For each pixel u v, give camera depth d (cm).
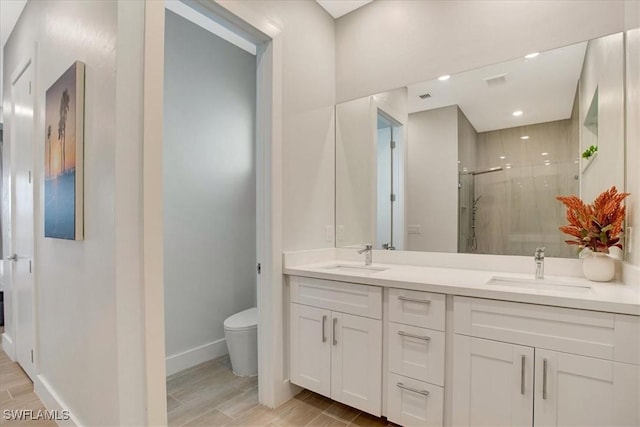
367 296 175
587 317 120
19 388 227
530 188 186
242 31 192
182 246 256
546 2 181
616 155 153
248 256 311
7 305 303
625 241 148
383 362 171
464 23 206
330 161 253
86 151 154
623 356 114
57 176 180
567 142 176
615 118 154
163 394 138
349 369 181
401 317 164
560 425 125
